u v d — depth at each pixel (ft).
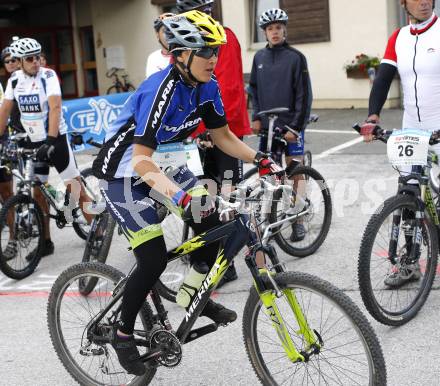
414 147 11.08
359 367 9.55
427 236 11.80
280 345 9.43
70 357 10.41
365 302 10.99
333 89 38.52
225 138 9.69
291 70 16.15
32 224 15.83
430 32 12.33
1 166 17.30
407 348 10.75
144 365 9.42
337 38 37.70
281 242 14.92
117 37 48.39
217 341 11.60
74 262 16.83
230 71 14.37
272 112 15.40
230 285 14.19
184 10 12.92
